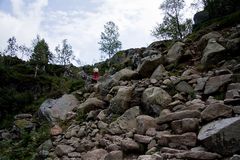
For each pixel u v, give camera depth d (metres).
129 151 9.84
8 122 23.12
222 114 8.99
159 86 13.40
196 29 20.48
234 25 17.12
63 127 15.02
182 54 15.70
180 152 8.22
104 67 26.06
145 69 15.80
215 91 11.29
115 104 13.49
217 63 13.65
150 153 8.95
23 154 14.08
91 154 10.64
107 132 12.09
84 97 18.02
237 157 6.84
